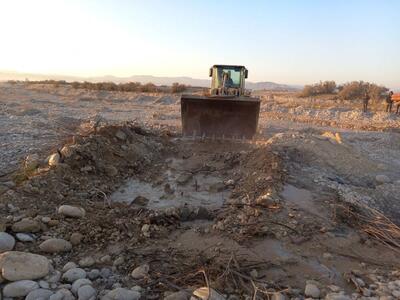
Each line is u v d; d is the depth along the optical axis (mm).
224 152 10570
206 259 4750
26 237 4906
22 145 10109
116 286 4164
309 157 10031
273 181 7551
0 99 27156
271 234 5531
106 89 50156
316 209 6551
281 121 22641
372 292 4238
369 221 6379
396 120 23266
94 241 5168
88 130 10125
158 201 7160
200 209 6352
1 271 4004
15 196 5949
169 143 11680
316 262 4930
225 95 13023
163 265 4648
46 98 32906
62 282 4168
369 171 9758
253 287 4203
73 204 6180
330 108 29656
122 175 8414
